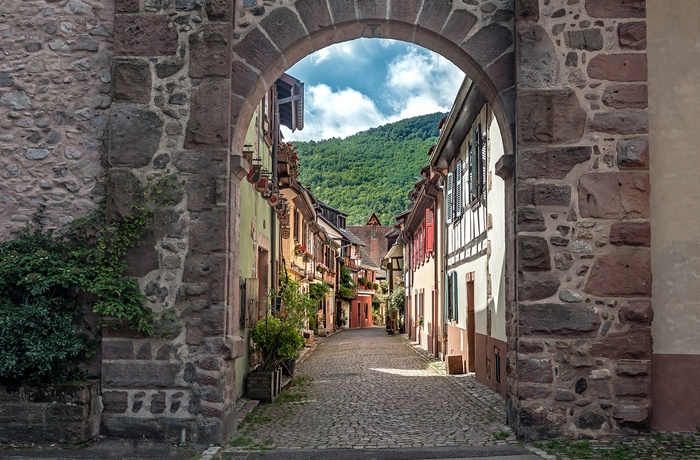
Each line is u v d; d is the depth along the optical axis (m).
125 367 6.85
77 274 6.82
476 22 7.28
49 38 7.50
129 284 6.83
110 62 7.44
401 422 8.26
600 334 6.83
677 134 7.27
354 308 53.03
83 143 7.40
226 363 7.03
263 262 13.64
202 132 7.02
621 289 6.86
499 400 9.92
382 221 93.56
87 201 7.34
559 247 6.90
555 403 6.77
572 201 6.95
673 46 7.37
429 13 7.28
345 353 20.95
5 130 7.44
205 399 6.80
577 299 6.86
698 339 7.04
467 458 6.12
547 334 6.84
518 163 6.99
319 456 6.34
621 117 7.00
